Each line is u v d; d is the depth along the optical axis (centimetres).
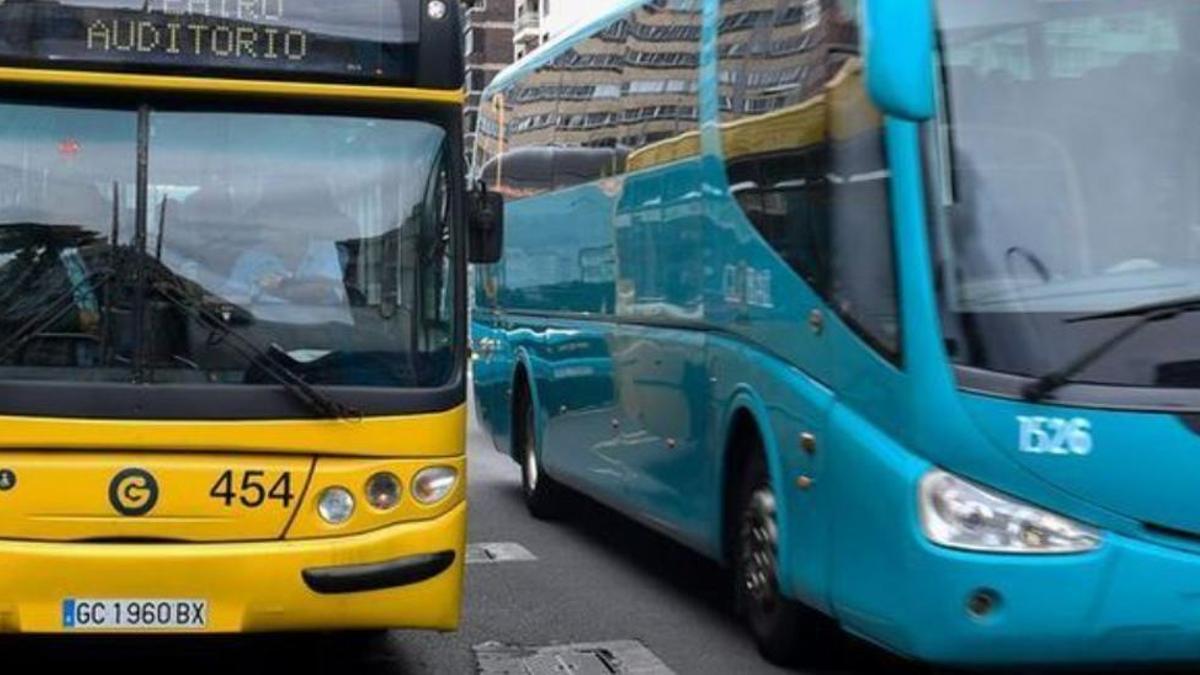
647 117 1030
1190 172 638
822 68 739
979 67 647
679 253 955
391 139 702
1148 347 616
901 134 646
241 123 689
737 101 862
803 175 759
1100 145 641
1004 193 636
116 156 677
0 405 647
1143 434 610
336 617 666
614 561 1156
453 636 900
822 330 727
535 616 955
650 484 1011
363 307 687
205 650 859
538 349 1331
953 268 630
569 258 1229
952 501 618
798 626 797
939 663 626
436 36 707
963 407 617
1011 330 619
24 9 672
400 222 697
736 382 847
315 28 694
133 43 678
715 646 870
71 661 827
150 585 648
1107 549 610
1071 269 627
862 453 669
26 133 672
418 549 675
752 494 837
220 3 688
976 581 612
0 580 641
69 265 666
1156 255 629
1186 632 614
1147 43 653
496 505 1465
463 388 696
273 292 679
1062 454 610
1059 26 651
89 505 650
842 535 693
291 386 667
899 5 596
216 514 658
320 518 667
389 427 676
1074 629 612
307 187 690
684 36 963
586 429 1175
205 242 677
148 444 655
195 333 668
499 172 1517
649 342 1010
